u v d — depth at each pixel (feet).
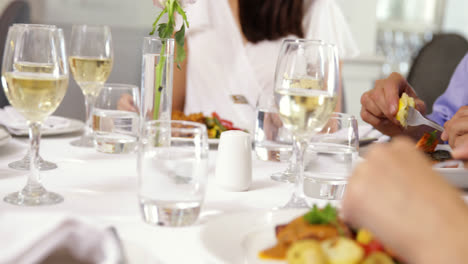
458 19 15.29
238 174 2.73
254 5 7.63
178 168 2.12
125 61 9.66
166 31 2.95
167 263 1.76
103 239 1.45
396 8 14.92
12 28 2.42
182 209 2.12
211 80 7.65
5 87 2.41
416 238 1.33
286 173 3.15
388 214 1.36
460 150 2.85
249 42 7.79
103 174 2.98
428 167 1.42
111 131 3.48
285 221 2.07
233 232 1.91
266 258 1.73
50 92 2.40
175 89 7.07
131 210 2.35
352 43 8.55
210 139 3.66
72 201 2.45
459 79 5.47
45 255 1.40
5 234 1.45
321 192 2.67
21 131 3.73
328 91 2.25
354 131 2.71
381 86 3.99
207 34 7.62
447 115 5.45
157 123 2.09
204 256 1.65
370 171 1.41
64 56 2.50
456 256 1.28
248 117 7.05
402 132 3.94
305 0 8.25
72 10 9.97
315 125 2.29
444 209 1.32
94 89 3.86
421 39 15.20
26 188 2.50
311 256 1.47
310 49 2.25
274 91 2.34
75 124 4.29
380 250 1.55
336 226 1.70
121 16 9.96
